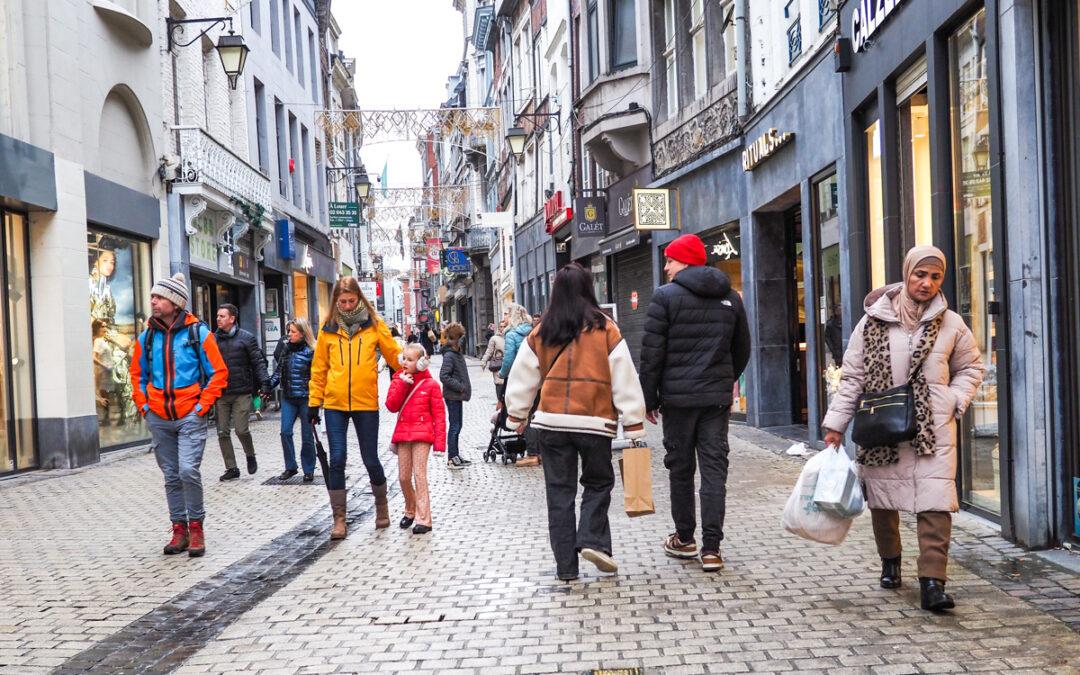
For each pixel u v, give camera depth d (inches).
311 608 199.6
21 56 446.6
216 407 412.8
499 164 1598.2
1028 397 216.7
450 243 2351.1
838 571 209.3
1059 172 215.3
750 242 526.3
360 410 285.1
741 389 566.9
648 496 211.5
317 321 1205.1
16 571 243.9
